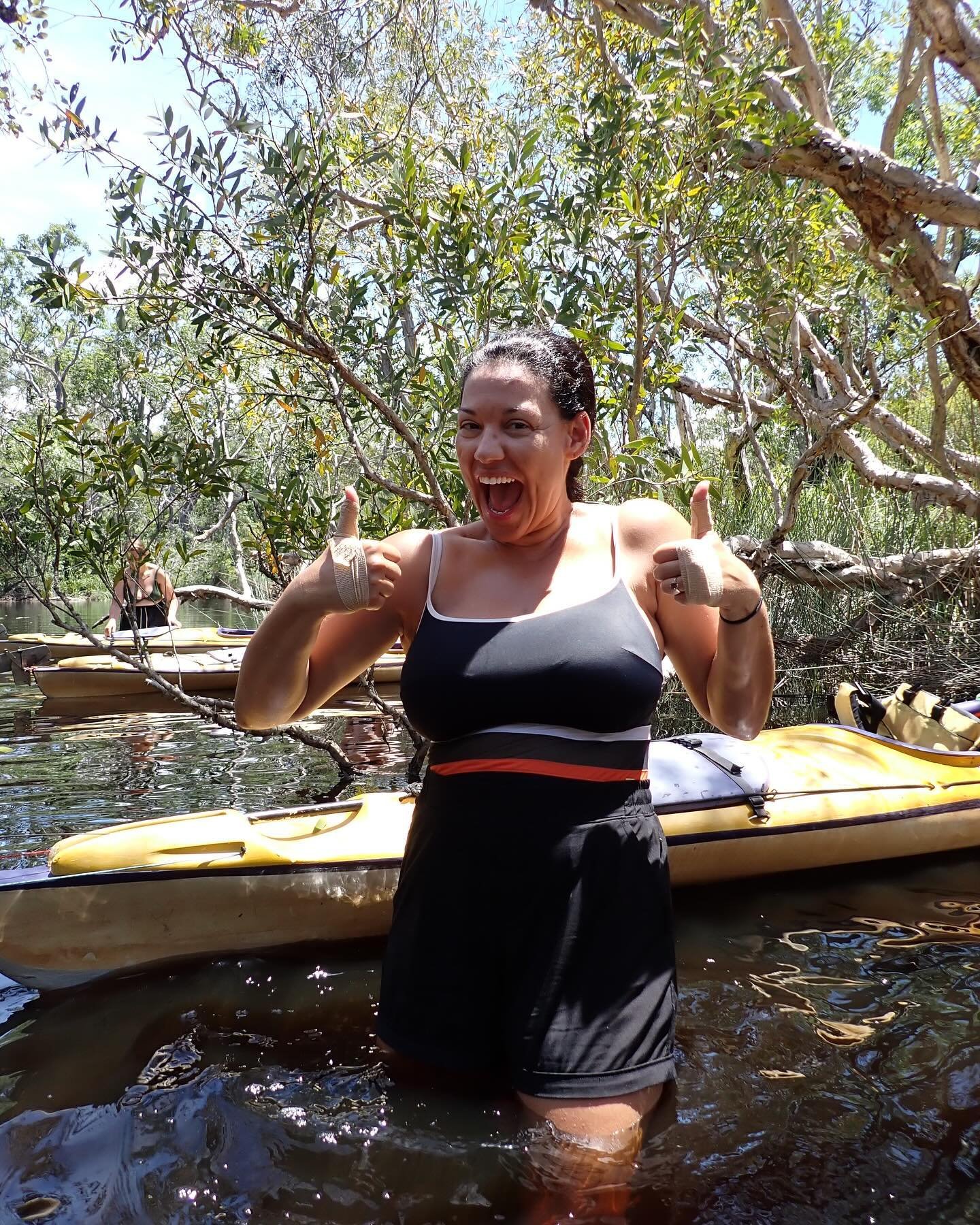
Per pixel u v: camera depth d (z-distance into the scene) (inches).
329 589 67.5
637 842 69.7
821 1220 58.3
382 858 106.1
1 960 94.3
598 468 165.9
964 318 269.0
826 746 133.8
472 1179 62.3
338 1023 86.8
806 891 118.7
